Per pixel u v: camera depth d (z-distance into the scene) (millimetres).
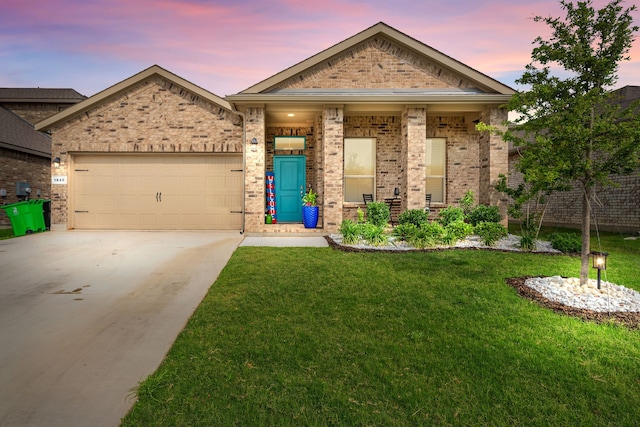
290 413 2193
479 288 4836
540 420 2145
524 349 3072
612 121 4723
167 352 3057
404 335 3357
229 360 2857
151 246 8031
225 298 4461
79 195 11008
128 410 2238
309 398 2352
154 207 11078
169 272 5848
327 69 10711
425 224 8781
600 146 4527
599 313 3936
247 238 9359
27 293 4758
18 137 15062
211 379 2574
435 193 12031
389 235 9578
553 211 15062
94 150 10797
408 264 6230
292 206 11891
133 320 3818
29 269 6004
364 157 11914
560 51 4617
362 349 3061
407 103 10016
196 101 10898
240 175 11133
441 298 4445
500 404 2301
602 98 4559
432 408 2252
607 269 6062
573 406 2289
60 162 10820
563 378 2607
